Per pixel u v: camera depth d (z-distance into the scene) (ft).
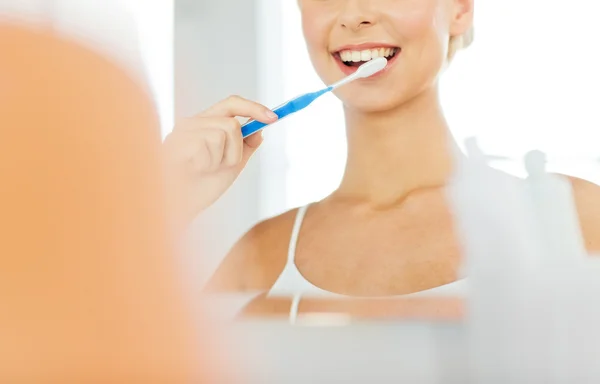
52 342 0.57
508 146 2.51
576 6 2.60
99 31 0.62
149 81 0.65
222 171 1.96
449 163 2.42
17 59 0.56
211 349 0.66
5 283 0.56
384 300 2.11
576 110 2.50
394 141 2.50
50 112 0.56
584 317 1.94
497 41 2.60
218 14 3.01
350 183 2.63
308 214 2.67
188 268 0.65
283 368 1.86
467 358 1.92
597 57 2.52
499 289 2.02
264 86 3.05
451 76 2.60
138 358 0.60
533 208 2.12
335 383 1.87
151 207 0.62
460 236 2.18
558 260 2.02
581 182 2.22
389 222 2.42
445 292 2.07
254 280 2.54
